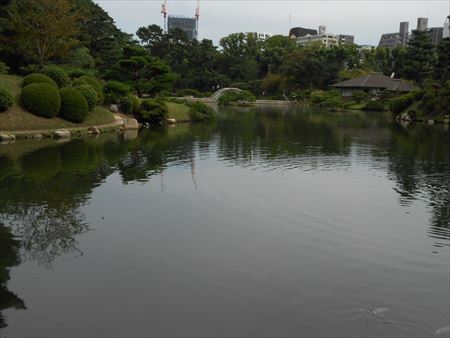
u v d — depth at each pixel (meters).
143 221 10.52
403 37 171.62
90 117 28.39
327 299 7.10
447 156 20.48
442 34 144.00
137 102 33.75
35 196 12.45
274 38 106.94
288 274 7.94
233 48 99.25
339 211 11.61
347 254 8.90
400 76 82.38
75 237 9.46
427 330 6.32
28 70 33.19
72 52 39.81
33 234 9.60
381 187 14.20
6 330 6.13
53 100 25.44
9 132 23.06
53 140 23.39
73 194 12.73
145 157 18.94
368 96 69.00
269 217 11.01
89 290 7.22
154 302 6.89
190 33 161.50
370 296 7.24
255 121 39.22
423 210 11.82
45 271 7.88
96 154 19.39
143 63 37.38
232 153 20.41
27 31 33.03
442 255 8.94
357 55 94.44
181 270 8.00
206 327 6.25
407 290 7.47
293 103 79.25
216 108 59.66
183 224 10.37
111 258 8.45
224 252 8.83
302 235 9.86
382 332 6.24
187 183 14.26
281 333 6.14
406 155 20.70
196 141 24.41
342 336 6.12
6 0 34.66
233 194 13.02
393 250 9.13
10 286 7.34
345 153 21.05
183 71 86.00
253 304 6.89
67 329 6.17
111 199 12.29
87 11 44.41
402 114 46.44
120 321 6.37
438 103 43.66
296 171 16.52
